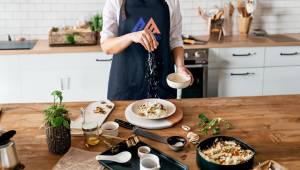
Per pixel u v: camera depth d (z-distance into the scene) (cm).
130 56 239
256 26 423
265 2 413
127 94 246
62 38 353
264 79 379
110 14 230
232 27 413
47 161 141
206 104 197
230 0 407
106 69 356
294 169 135
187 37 382
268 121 176
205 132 164
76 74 355
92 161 141
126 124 171
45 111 145
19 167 136
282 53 370
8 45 362
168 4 235
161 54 240
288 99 205
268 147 151
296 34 420
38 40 390
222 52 361
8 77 347
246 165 130
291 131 166
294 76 381
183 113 185
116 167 137
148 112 179
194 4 403
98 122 173
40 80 353
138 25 233
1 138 131
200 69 363
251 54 366
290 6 418
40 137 160
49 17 390
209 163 129
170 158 141
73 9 390
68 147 149
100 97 367
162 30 235
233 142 146
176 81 193
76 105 195
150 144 154
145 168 127
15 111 188
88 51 346
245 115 183
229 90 378
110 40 218
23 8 384
